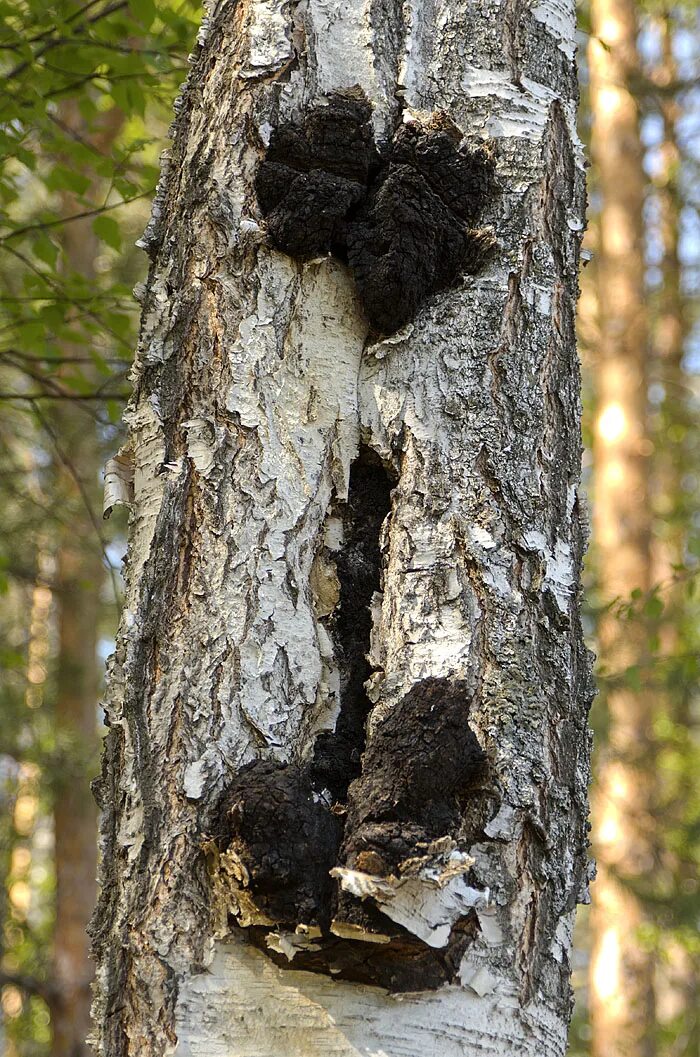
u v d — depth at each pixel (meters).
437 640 4.82
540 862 4.81
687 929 12.10
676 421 16.80
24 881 17.02
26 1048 15.91
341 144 4.88
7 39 6.20
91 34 6.56
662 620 11.29
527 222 4.90
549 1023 4.80
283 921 4.74
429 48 4.93
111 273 11.39
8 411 10.20
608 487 14.05
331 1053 4.74
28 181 10.19
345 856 4.74
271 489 4.84
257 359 4.86
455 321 4.88
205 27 4.95
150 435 4.87
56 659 13.92
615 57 13.59
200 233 4.89
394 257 4.86
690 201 16.75
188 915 4.77
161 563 4.84
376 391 4.87
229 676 4.80
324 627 4.84
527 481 4.86
